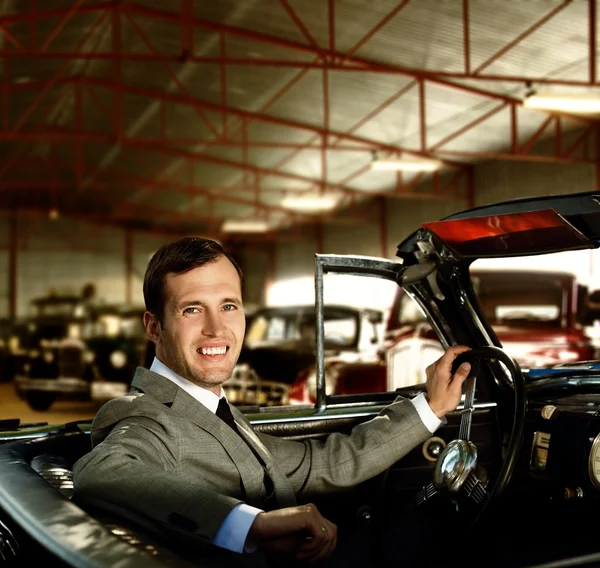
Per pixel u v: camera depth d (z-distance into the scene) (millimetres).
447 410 1727
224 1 10477
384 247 19219
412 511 1910
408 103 12836
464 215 1755
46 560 876
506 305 5797
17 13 11125
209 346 1369
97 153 18859
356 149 15336
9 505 1062
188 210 24359
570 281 5902
